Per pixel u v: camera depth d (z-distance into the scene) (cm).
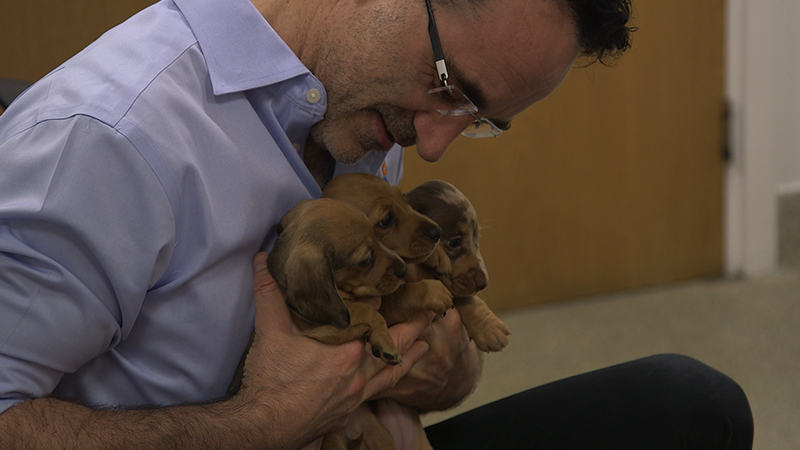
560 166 425
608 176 437
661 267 462
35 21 311
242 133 147
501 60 146
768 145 459
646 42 425
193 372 143
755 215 467
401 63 146
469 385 191
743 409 170
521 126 412
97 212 125
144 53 141
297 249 141
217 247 139
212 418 131
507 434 178
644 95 432
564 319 423
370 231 148
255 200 146
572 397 180
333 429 150
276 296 146
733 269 475
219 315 142
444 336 174
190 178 135
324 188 173
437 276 176
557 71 152
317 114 154
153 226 129
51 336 123
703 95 444
